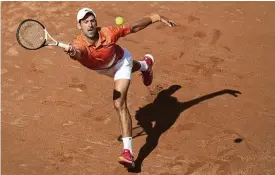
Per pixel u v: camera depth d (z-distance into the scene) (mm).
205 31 32375
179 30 32500
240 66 29141
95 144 23766
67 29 33094
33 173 22234
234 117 25156
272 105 25969
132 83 27844
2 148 23688
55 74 28828
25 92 27469
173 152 23172
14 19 34406
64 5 35812
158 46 30984
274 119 25031
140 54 30141
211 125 24672
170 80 28047
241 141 23703
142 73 25625
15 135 24500
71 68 29297
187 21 33438
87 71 29000
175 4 35562
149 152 23234
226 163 22484
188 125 24734
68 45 18859
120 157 21000
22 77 28688
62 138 24188
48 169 22438
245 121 24906
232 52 30406
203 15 34094
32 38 19062
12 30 33250
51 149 23578
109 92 27203
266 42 31328
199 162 22547
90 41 20031
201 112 25516
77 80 28234
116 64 21547
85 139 24062
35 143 23969
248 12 34562
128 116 21672
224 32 32312
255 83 27672
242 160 22656
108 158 22969
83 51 19703
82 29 19766
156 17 22047
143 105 26234
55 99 26844
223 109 25703
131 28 21281
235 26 32969
